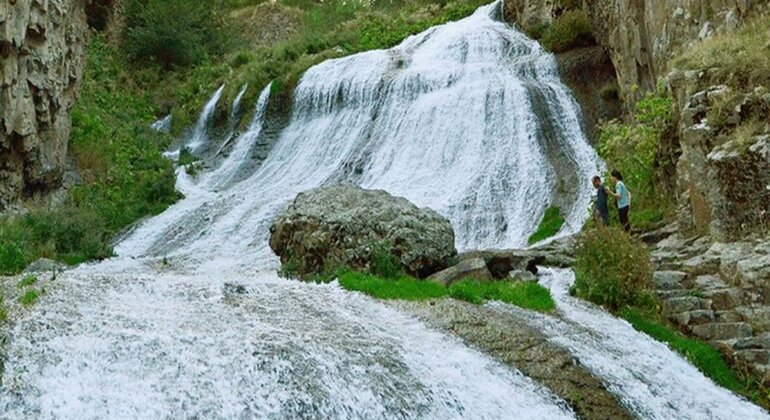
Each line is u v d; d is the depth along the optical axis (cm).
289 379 692
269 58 3547
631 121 1972
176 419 615
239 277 1155
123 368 667
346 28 3975
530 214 1809
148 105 3256
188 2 3725
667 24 1686
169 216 2041
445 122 2269
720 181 1192
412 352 807
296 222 1257
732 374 953
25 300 800
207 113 3142
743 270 1059
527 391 794
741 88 1281
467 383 774
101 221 1862
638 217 1498
